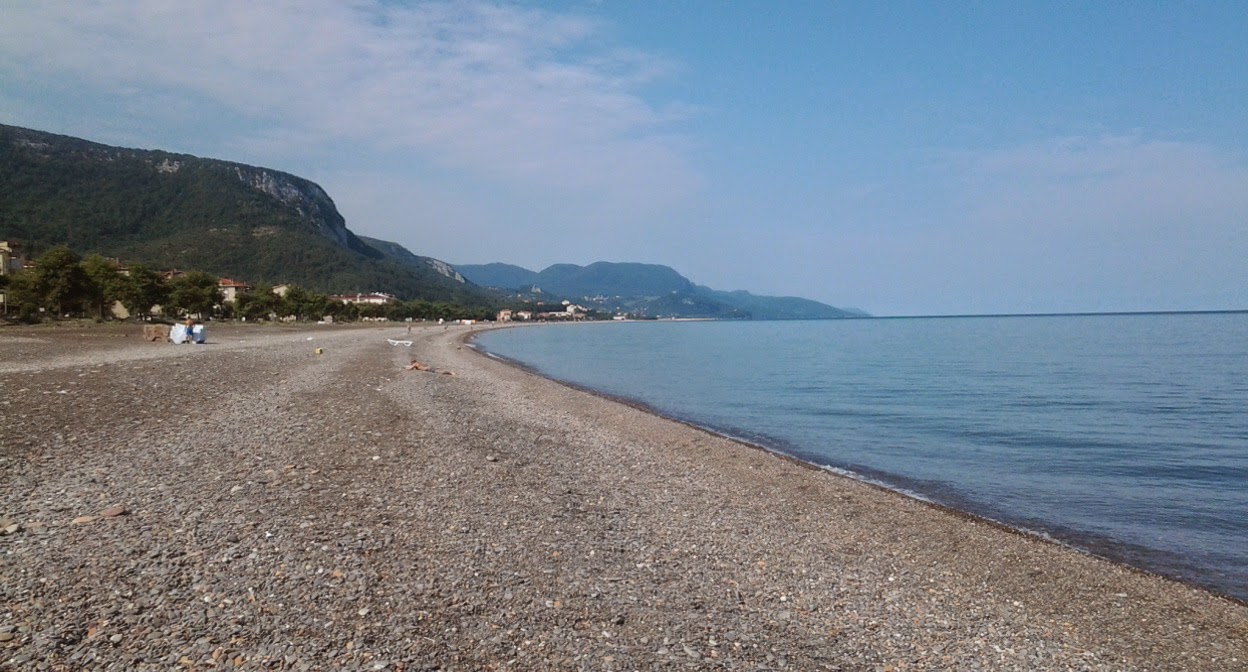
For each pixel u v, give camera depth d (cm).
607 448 1886
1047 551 1168
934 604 913
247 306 10812
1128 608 941
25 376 2217
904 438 2355
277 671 577
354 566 815
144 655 582
